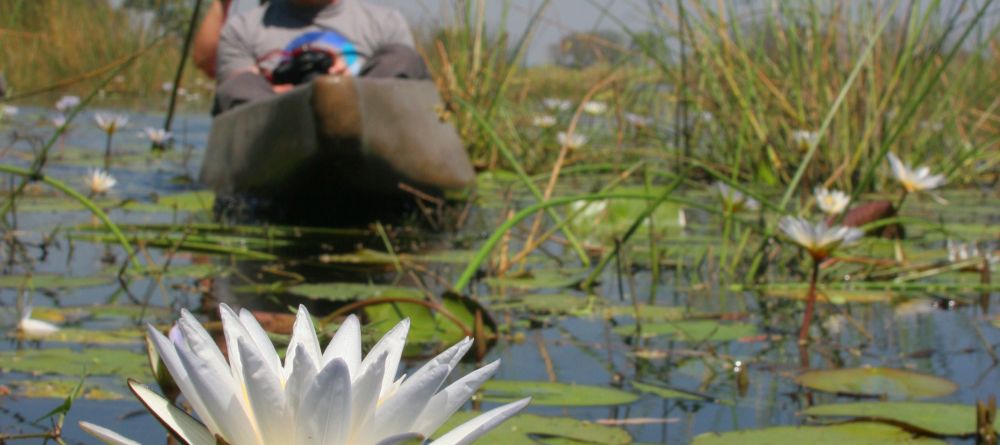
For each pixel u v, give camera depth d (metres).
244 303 2.92
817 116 6.00
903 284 3.37
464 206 5.62
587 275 3.63
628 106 8.26
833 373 2.20
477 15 7.53
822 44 6.18
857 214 4.36
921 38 5.62
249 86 5.74
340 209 5.33
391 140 5.14
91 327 2.55
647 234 4.70
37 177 3.59
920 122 6.87
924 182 4.16
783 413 1.94
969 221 5.12
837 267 3.78
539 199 3.94
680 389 2.12
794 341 2.62
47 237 4.07
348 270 3.58
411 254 3.98
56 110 11.71
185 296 3.01
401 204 5.42
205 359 0.98
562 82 9.77
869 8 5.76
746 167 6.61
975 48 6.48
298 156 5.03
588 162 7.56
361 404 0.94
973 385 2.17
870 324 2.85
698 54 6.46
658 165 7.36
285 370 1.05
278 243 4.19
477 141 7.45
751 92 6.17
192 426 1.00
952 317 2.97
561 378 2.20
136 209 4.99
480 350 2.43
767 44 6.88
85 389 1.96
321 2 6.06
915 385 2.12
